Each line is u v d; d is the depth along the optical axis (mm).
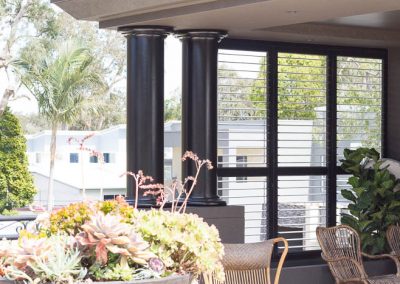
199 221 2713
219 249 2750
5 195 20047
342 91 9234
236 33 8031
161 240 2490
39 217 2660
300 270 8242
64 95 20641
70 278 2242
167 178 17125
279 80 8805
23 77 20531
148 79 7398
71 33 22047
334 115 9141
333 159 9148
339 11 6539
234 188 8570
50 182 21047
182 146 7863
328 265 8273
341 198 9250
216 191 7875
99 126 22312
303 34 8211
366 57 9312
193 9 6664
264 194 8750
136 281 2289
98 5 7176
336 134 9164
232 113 8570
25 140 20406
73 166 22078
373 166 8906
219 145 8523
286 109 8859
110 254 2363
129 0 6852
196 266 2588
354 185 8898
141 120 7418
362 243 8836
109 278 2293
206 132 7734
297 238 8945
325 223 9125
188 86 7773
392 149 9477
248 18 6969
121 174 3086
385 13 7641
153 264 2371
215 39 7715
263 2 6125
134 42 7410
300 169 8945
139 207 7340
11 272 2262
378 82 9453
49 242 2357
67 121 20781
